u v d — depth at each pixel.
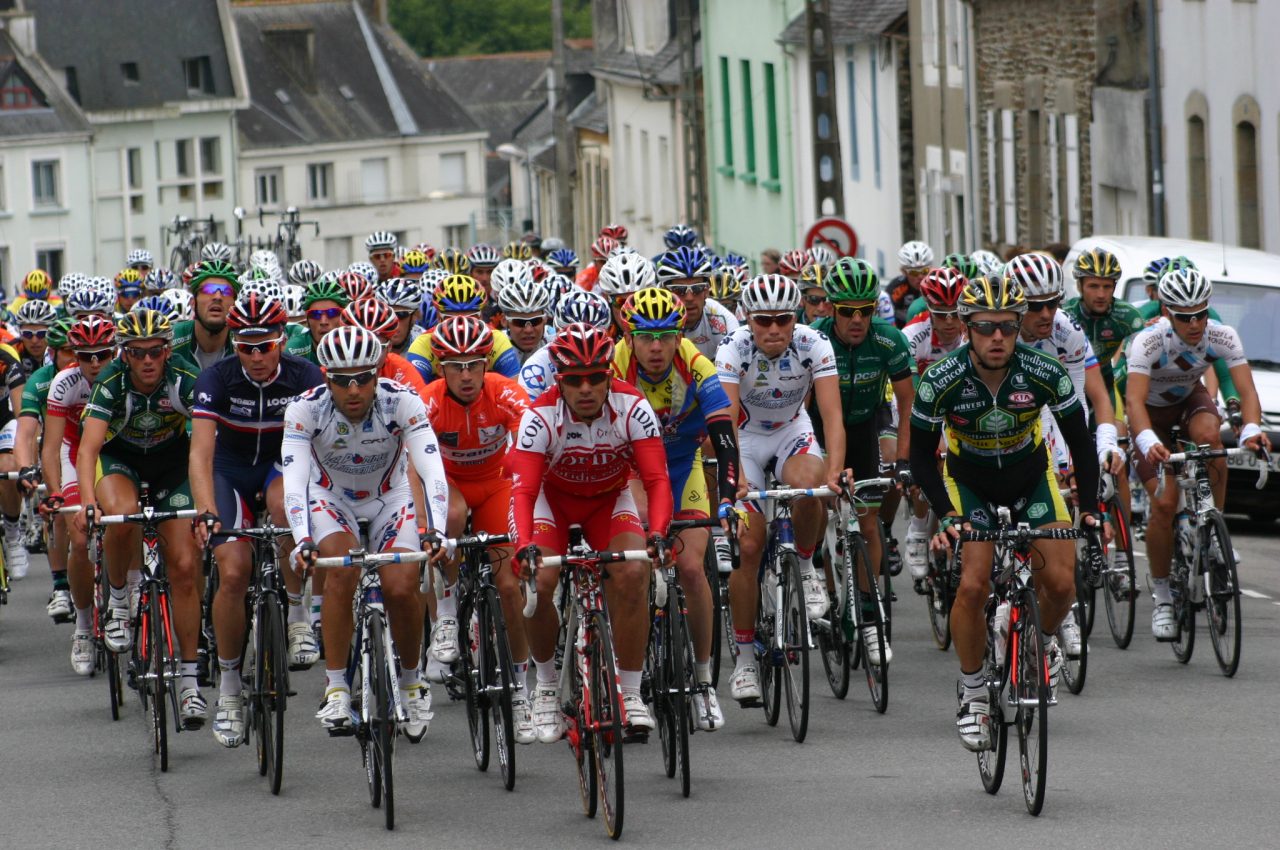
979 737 21.11
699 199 110.19
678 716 21.48
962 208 89.44
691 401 23.16
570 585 21.72
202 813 21.36
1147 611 33.28
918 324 31.34
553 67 106.56
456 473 24.92
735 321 29.70
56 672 30.94
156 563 24.70
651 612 22.73
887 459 31.41
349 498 22.19
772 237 112.62
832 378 25.55
